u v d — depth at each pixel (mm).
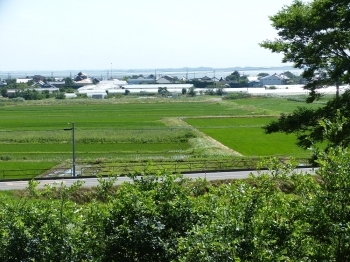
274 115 99938
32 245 12414
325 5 24359
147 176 14398
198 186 15109
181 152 61688
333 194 11422
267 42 26828
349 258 11188
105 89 199500
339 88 26672
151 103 139125
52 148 65375
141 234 12562
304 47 25688
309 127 25844
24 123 89438
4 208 13492
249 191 11828
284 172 12461
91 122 90625
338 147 12258
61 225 12797
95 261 12398
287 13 26203
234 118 97250
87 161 54625
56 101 147500
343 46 25250
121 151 62531
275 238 11305
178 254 12656
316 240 11500
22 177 46344
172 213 13273
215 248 10594
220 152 60438
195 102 142000
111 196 14266
